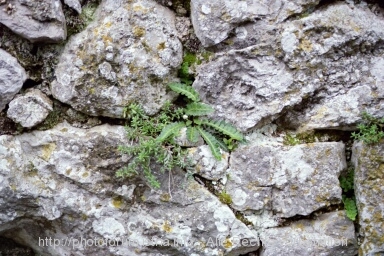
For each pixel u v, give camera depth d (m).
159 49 1.70
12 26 1.66
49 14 1.66
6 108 1.69
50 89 1.71
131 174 1.70
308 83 1.71
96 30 1.69
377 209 1.70
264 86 1.71
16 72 1.67
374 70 1.71
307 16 1.70
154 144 1.68
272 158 1.71
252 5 1.70
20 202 1.70
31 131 1.71
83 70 1.69
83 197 1.71
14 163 1.68
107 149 1.70
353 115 1.71
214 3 1.70
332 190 1.71
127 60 1.69
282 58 1.71
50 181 1.71
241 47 1.71
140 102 1.71
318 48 1.70
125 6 1.70
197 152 1.71
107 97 1.70
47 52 1.71
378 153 1.70
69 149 1.70
